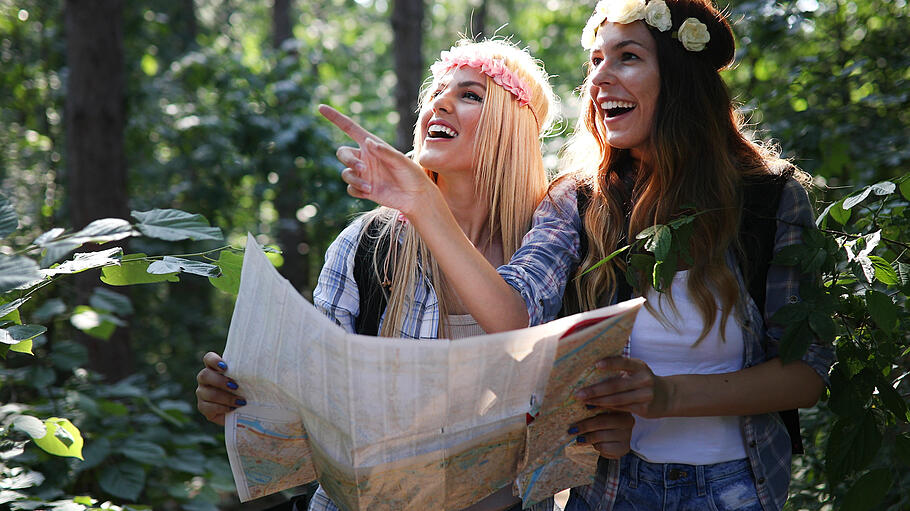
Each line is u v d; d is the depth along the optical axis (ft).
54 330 13.70
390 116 41.04
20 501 6.95
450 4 61.31
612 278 5.89
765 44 12.05
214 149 25.98
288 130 24.86
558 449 5.16
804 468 8.32
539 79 6.59
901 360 6.93
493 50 6.42
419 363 4.38
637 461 5.70
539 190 6.48
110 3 19.75
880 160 10.82
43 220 23.38
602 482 5.80
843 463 5.87
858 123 11.39
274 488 5.33
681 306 5.67
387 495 4.77
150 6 34.47
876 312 5.63
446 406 4.55
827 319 5.29
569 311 6.11
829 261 5.56
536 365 4.63
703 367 5.67
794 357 5.28
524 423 4.87
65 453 7.07
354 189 4.94
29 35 28.68
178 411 12.96
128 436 11.60
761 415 5.69
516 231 6.32
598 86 6.06
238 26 50.98
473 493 5.05
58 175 25.38
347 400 4.42
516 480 5.18
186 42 35.63
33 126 27.50
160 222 6.07
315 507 5.96
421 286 6.03
